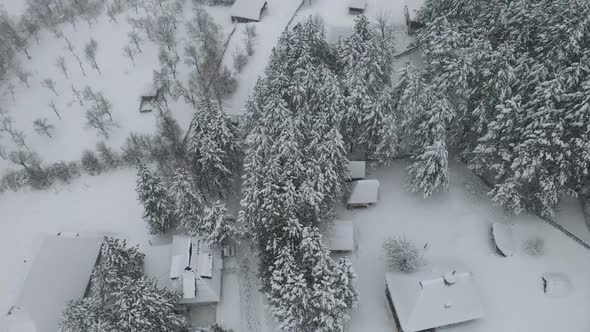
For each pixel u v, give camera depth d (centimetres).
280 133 4994
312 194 4388
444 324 4147
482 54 5078
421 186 4928
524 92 4897
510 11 5538
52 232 5350
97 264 4850
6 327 4325
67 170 5781
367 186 5125
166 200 4934
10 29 7412
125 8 8138
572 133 4472
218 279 4628
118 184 5741
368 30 5834
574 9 4922
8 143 6191
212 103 5334
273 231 4366
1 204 5616
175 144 5894
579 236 4878
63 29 7894
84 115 6506
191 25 7338
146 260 4762
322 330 3916
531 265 4716
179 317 4116
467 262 4800
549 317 4391
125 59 7281
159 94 6669
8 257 5147
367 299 4638
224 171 5094
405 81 5175
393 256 4562
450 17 6009
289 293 3947
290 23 7325
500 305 4491
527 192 4784
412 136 5369
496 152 4888
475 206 5228
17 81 7025
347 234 4834
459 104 5138
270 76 5762
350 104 5103
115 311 3897
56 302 4488
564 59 4853
